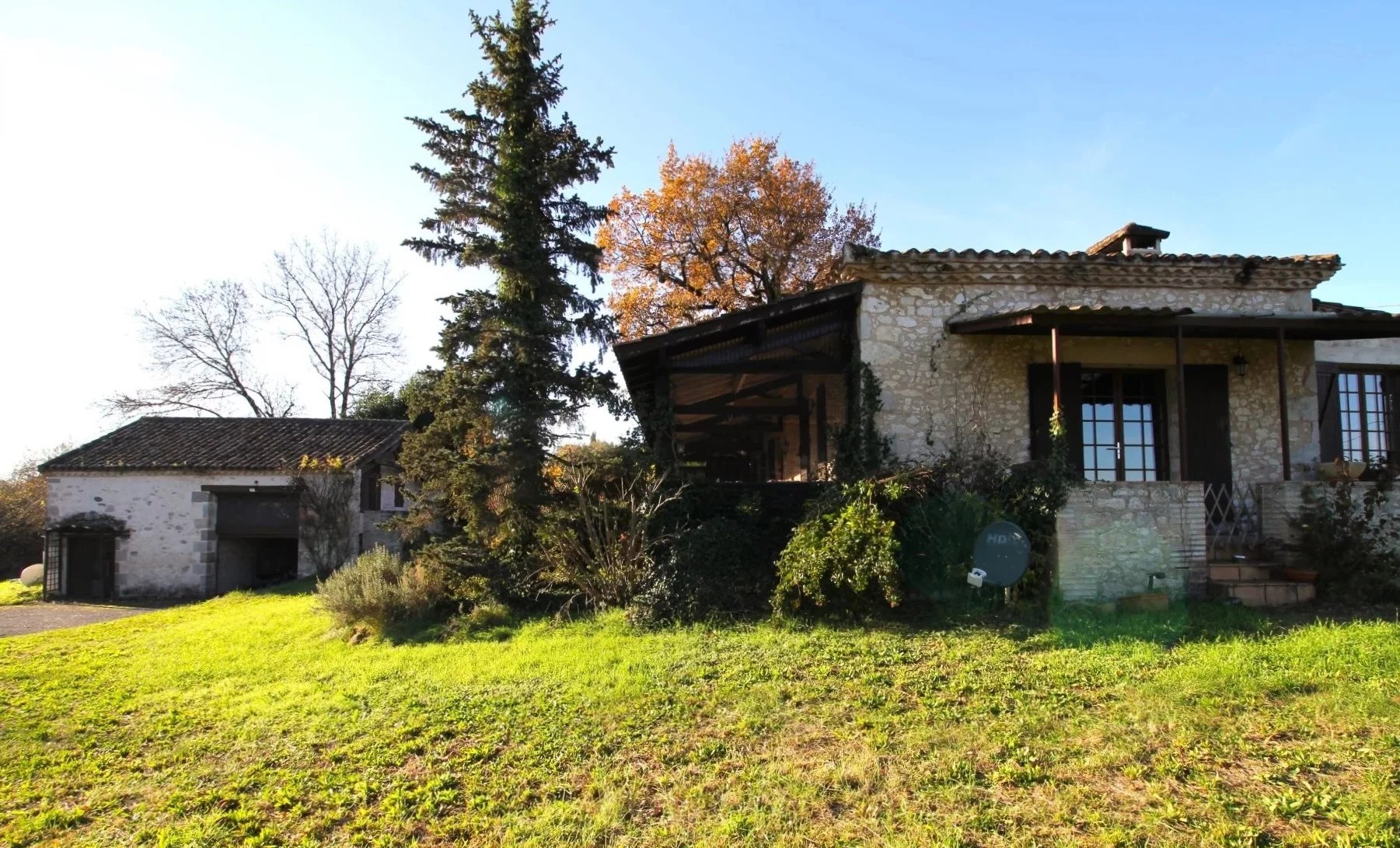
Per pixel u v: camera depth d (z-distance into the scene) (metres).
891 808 4.43
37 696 8.24
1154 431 11.52
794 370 11.54
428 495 12.14
